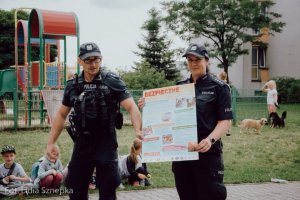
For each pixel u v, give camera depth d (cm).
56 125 470
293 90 3216
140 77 2738
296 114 2367
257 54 3691
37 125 1658
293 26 3606
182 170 457
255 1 3125
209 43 3484
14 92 1595
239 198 745
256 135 1544
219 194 440
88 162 447
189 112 432
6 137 1391
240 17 3081
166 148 434
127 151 1175
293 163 1080
